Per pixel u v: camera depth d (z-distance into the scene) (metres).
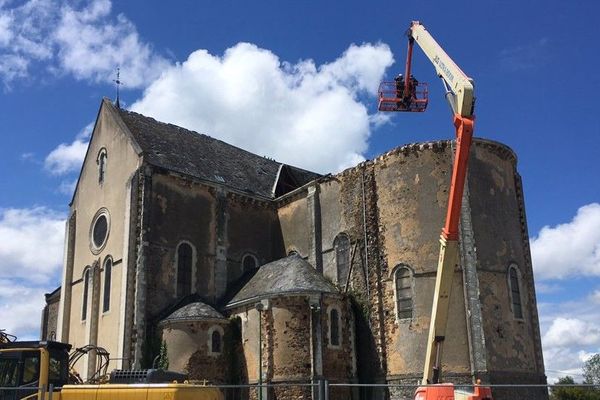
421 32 25.70
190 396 18.19
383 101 30.23
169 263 34.06
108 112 39.12
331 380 30.06
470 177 31.80
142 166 34.53
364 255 33.38
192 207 36.06
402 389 29.89
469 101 20.17
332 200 36.34
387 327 31.41
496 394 28.70
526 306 32.12
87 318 35.34
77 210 40.16
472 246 30.53
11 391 19.58
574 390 52.34
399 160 33.03
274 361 29.92
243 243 38.22
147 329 32.00
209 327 31.28
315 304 30.52
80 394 18.97
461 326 29.56
